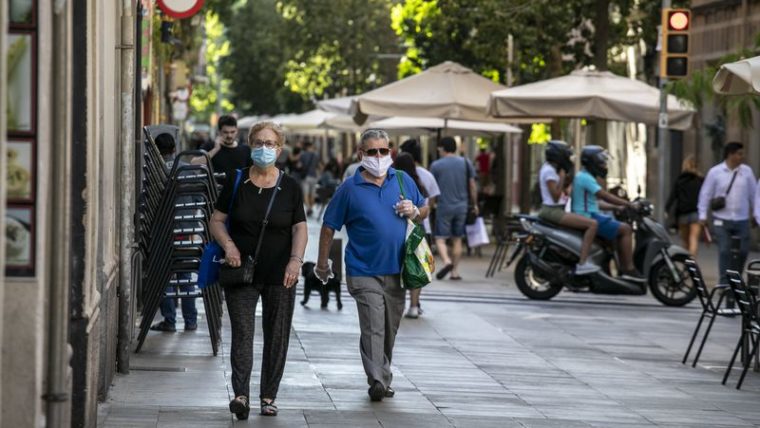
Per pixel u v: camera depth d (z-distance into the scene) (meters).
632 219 43.25
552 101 49.00
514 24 64.25
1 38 12.04
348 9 128.62
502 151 77.00
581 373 28.61
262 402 21.89
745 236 43.12
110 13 23.45
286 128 131.00
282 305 21.61
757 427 23.08
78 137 17.84
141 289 30.86
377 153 23.70
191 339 30.67
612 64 71.19
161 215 28.22
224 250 21.33
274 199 21.36
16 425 14.38
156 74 66.81
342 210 23.97
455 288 45.88
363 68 129.75
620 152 96.19
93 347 19.06
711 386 27.72
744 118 43.12
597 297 44.84
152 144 28.84
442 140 48.72
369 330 23.73
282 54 145.38
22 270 14.42
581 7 63.91
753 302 27.47
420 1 74.19
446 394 24.86
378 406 23.23
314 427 21.00
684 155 81.88
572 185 43.34
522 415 23.05
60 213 14.44
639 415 23.72
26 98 14.41
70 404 16.48
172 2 36.72
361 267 23.75
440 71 56.91
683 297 42.88
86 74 17.78
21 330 14.39
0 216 12.20
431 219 59.62
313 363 27.73
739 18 73.50
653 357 31.70
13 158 14.39
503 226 66.31
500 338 33.75
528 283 43.78
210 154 34.75
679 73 45.59
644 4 66.75
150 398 23.09
